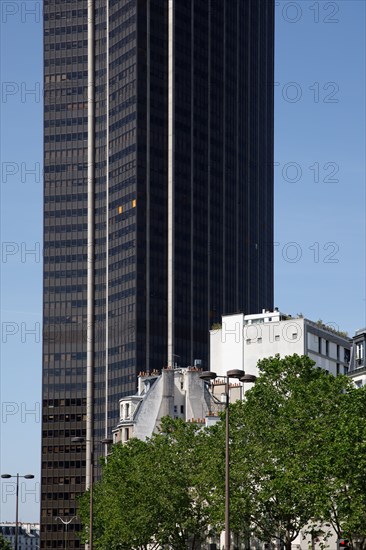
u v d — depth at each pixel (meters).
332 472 178.75
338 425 184.50
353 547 195.75
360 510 176.50
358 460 177.50
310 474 183.88
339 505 178.62
